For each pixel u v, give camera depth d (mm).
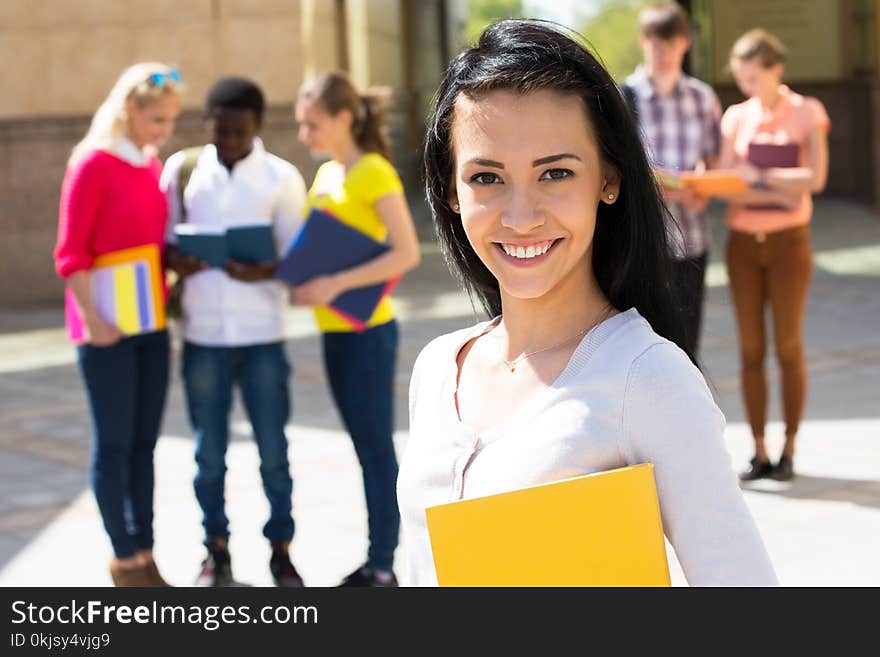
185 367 5680
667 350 1825
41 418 9516
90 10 14703
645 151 1946
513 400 1961
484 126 1887
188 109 14609
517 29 1932
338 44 15141
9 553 6336
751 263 6934
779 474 6961
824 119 6820
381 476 5543
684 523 1781
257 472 7645
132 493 5625
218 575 5723
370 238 5383
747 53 6871
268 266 5562
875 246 16906
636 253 1976
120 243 5289
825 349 10539
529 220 1864
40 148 14898
